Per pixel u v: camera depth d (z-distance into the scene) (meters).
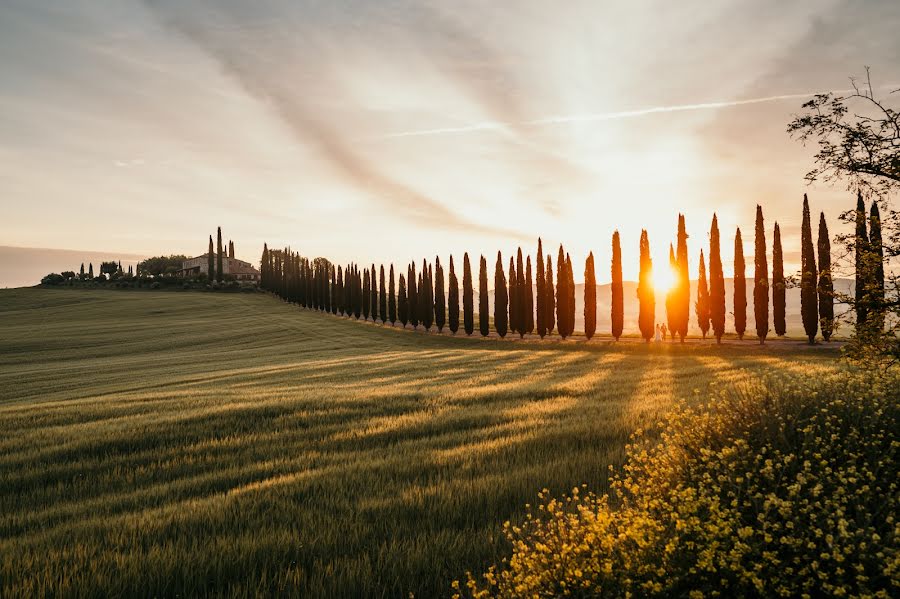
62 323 86.50
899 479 5.02
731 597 3.88
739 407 6.44
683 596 3.81
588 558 4.17
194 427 13.86
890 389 6.89
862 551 3.81
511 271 67.81
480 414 14.86
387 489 8.35
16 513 8.26
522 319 64.75
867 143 8.37
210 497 8.34
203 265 167.50
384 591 5.11
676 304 55.03
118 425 14.35
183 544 6.41
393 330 75.44
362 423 14.29
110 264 174.25
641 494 5.84
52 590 5.40
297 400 17.55
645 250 57.00
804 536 4.06
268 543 6.26
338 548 6.15
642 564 3.97
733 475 4.84
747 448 5.21
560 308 61.56
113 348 61.03
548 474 8.48
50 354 56.88
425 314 75.38
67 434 13.50
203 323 84.81
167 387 26.09
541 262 63.16
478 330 74.62
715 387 18.47
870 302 8.72
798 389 6.85
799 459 5.34
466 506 7.30
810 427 5.51
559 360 36.28
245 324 83.38
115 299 119.00
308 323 85.06
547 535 5.10
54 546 6.57
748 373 21.59
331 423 14.55
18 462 11.23
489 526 6.36
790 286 9.59
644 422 12.75
